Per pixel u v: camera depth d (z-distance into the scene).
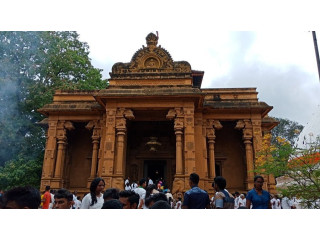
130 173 22.88
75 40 36.41
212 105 21.14
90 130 24.02
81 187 22.73
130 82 21.02
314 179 7.69
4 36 28.45
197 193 5.91
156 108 19.81
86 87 32.00
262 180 6.40
